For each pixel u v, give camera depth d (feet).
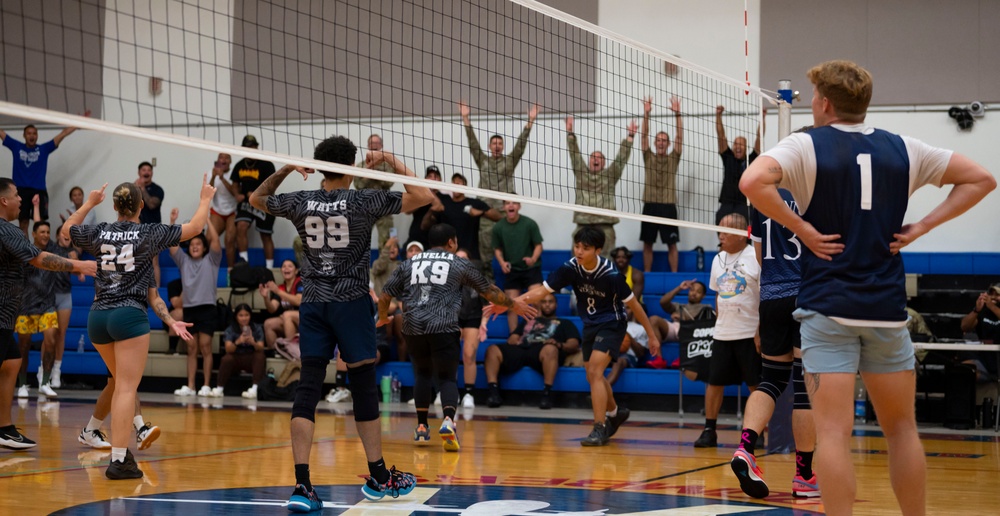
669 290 40.98
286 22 45.88
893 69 42.42
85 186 50.96
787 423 23.40
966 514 15.17
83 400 36.32
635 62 42.78
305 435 14.61
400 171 16.28
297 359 38.75
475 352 35.96
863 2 42.75
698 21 44.19
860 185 10.89
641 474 19.11
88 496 15.81
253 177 46.01
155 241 18.12
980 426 31.65
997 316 31.99
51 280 37.45
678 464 20.79
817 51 43.01
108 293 18.03
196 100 47.75
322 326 15.02
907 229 11.12
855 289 10.77
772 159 10.85
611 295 24.71
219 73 47.16
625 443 25.22
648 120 40.45
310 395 14.83
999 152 41.22
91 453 21.63
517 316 39.09
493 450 23.21
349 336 14.87
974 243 41.29
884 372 11.12
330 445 23.56
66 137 51.31
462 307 35.86
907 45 42.29
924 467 11.19
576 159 41.14
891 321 10.78
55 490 16.46
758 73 43.50
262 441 24.34
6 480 17.60
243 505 14.97
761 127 24.39
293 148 46.16
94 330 18.16
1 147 51.98
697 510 14.85
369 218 14.97
